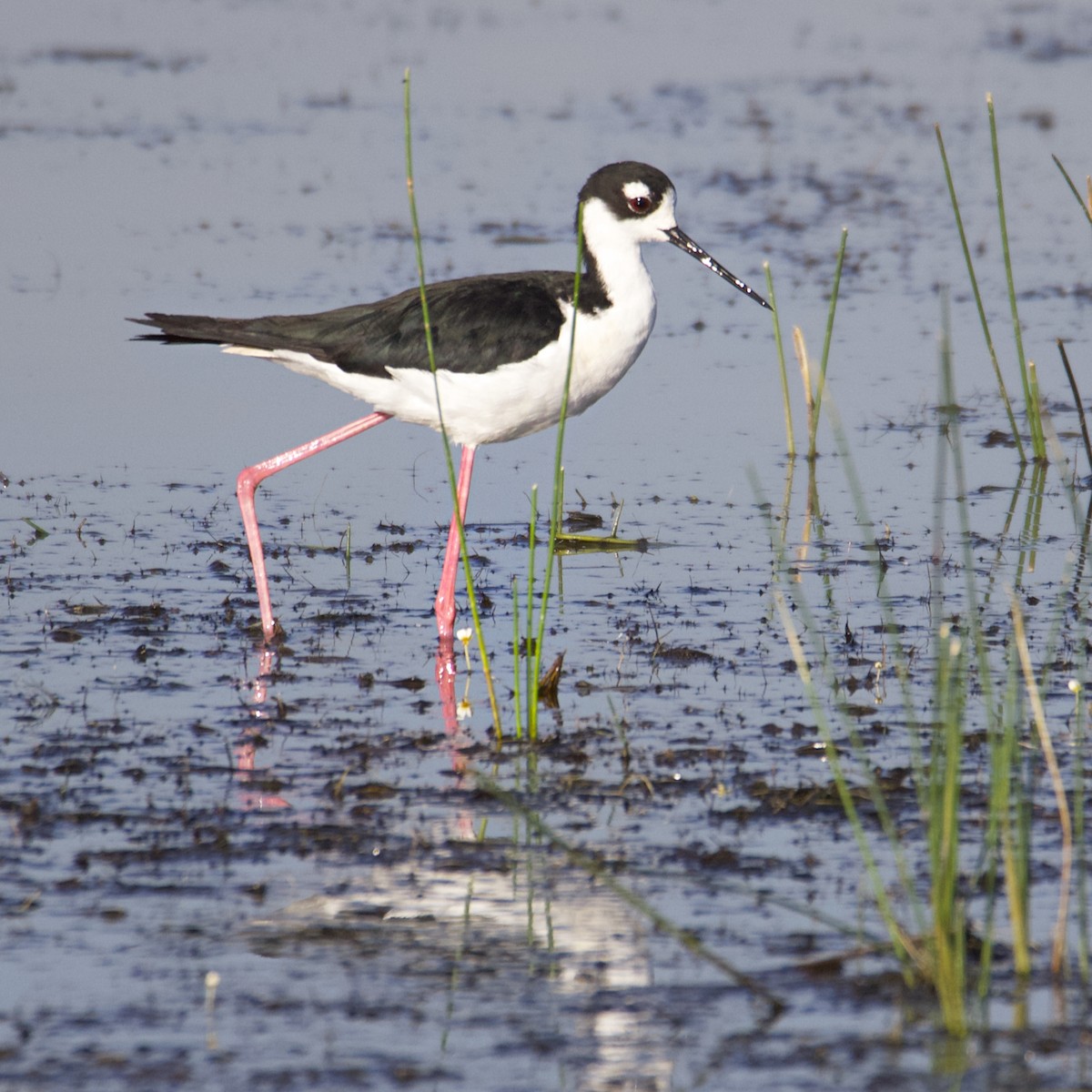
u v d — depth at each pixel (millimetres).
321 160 24203
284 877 7922
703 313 19109
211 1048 6500
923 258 20328
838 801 8742
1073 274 19750
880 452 15406
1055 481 14664
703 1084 6309
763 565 12844
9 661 10727
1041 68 29969
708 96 28250
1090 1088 6266
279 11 35062
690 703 10203
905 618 11602
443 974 7102
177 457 15164
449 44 32062
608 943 7371
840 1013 6805
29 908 7578
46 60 30062
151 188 22672
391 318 11438
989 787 8836
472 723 9898
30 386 16531
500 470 15328
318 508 14266
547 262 19297
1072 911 7602
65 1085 6242
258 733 9680
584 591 12352
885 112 27062
